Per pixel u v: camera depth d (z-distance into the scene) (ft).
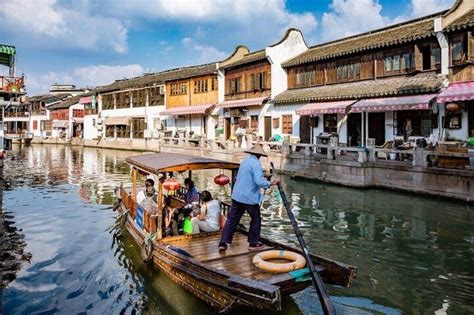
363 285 25.89
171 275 25.40
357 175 56.95
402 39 64.69
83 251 32.96
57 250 33.27
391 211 44.45
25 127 222.07
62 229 39.63
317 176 64.08
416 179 50.90
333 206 47.85
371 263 29.84
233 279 19.77
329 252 32.40
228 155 85.76
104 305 23.73
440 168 48.14
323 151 70.03
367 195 52.75
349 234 37.14
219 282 20.72
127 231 37.50
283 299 23.77
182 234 29.84
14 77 78.02
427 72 63.36
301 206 48.42
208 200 29.89
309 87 86.07
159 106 134.00
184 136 114.21
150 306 23.43
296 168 68.74
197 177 76.38
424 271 28.09
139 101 142.61
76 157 118.11
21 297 24.79
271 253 23.49
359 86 72.54
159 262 26.78
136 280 27.07
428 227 38.24
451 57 59.11
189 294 23.86
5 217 44.55
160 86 131.75
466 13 59.11
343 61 77.71
